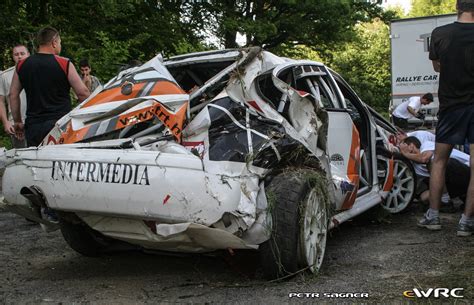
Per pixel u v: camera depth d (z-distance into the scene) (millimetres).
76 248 4844
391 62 15352
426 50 14875
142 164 3768
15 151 4199
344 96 6129
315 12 25828
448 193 6715
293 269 4074
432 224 5871
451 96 5582
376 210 6328
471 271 4363
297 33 26453
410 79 15133
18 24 13352
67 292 4098
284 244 3979
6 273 4605
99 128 4258
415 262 4688
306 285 4109
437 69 5812
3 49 13625
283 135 4219
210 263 4797
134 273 4570
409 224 6320
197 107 4293
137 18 16953
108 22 15914
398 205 6824
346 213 5234
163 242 3963
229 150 3959
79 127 4348
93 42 14773
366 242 5480
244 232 3932
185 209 3709
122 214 3809
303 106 4520
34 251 5320
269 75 4652
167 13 17625
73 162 3916
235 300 3844
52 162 3980
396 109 13758
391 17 28000
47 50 5527
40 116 5453
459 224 5578
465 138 5629
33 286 4250
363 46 36938
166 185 3707
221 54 5000
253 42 23047
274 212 3982
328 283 4156
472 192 5453
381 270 4484
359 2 27422
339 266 4625
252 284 4172
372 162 6234
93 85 8688
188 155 3822
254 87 4398
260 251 4066
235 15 21781
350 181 5230
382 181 6477
